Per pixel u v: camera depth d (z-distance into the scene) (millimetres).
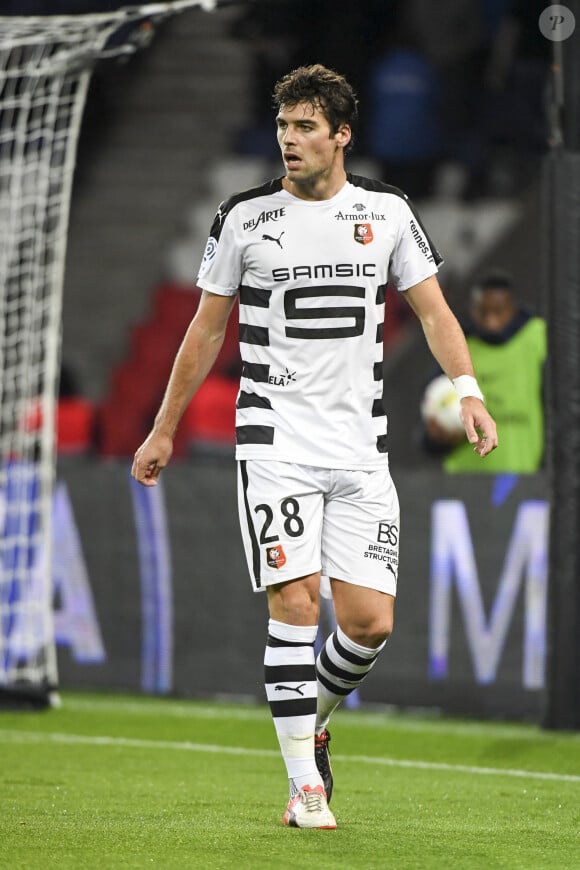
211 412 39500
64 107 29203
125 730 23266
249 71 50938
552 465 22609
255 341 13500
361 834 12977
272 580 13234
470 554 25469
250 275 13445
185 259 49281
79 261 49656
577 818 14492
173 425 13766
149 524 28219
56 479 28922
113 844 12242
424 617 25859
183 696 27828
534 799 15953
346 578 13461
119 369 47000
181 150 50594
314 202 13383
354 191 13516
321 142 13047
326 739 14438
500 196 48531
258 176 49812
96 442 44688
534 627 24797
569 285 22500
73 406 43062
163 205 50062
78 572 28812
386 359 41781
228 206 13586
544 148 48781
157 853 11789
